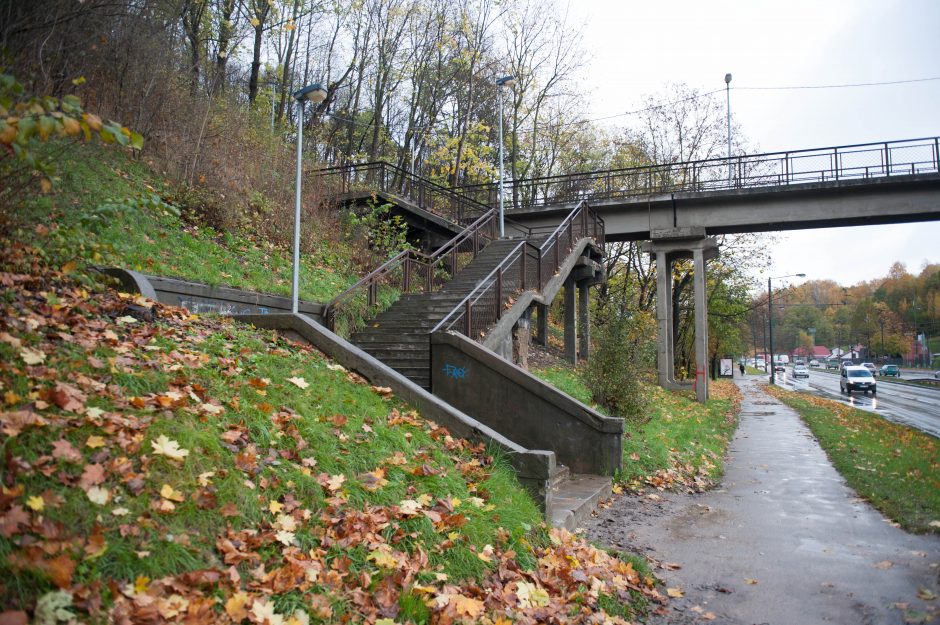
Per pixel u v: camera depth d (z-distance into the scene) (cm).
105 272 787
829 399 3416
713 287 4281
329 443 523
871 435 1551
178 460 392
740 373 7444
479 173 3344
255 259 1334
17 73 846
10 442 332
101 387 431
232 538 363
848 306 12619
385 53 3166
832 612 466
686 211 2642
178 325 679
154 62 1396
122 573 302
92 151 1145
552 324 3478
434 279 1867
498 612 404
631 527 715
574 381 1548
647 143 4003
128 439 386
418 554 429
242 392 546
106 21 1171
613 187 3462
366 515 445
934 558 581
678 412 1856
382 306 1414
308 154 2298
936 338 9775
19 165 617
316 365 725
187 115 1492
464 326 1188
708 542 654
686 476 1012
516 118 3656
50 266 651
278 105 3000
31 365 418
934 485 862
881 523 717
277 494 424
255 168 1656
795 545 638
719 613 471
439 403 720
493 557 477
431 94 3453
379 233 1873
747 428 1861
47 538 295
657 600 496
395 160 3572
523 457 651
